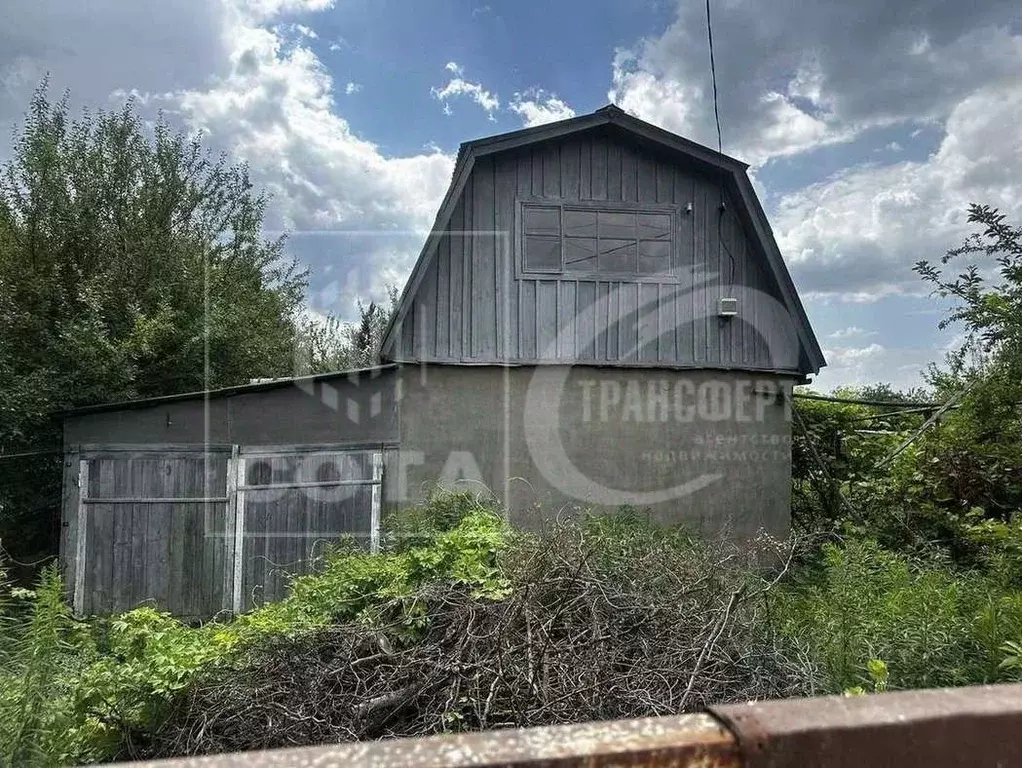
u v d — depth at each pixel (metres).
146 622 3.84
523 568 3.88
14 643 3.50
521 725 2.96
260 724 3.20
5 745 2.74
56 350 8.08
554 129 6.87
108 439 6.73
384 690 3.29
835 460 8.27
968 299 5.48
